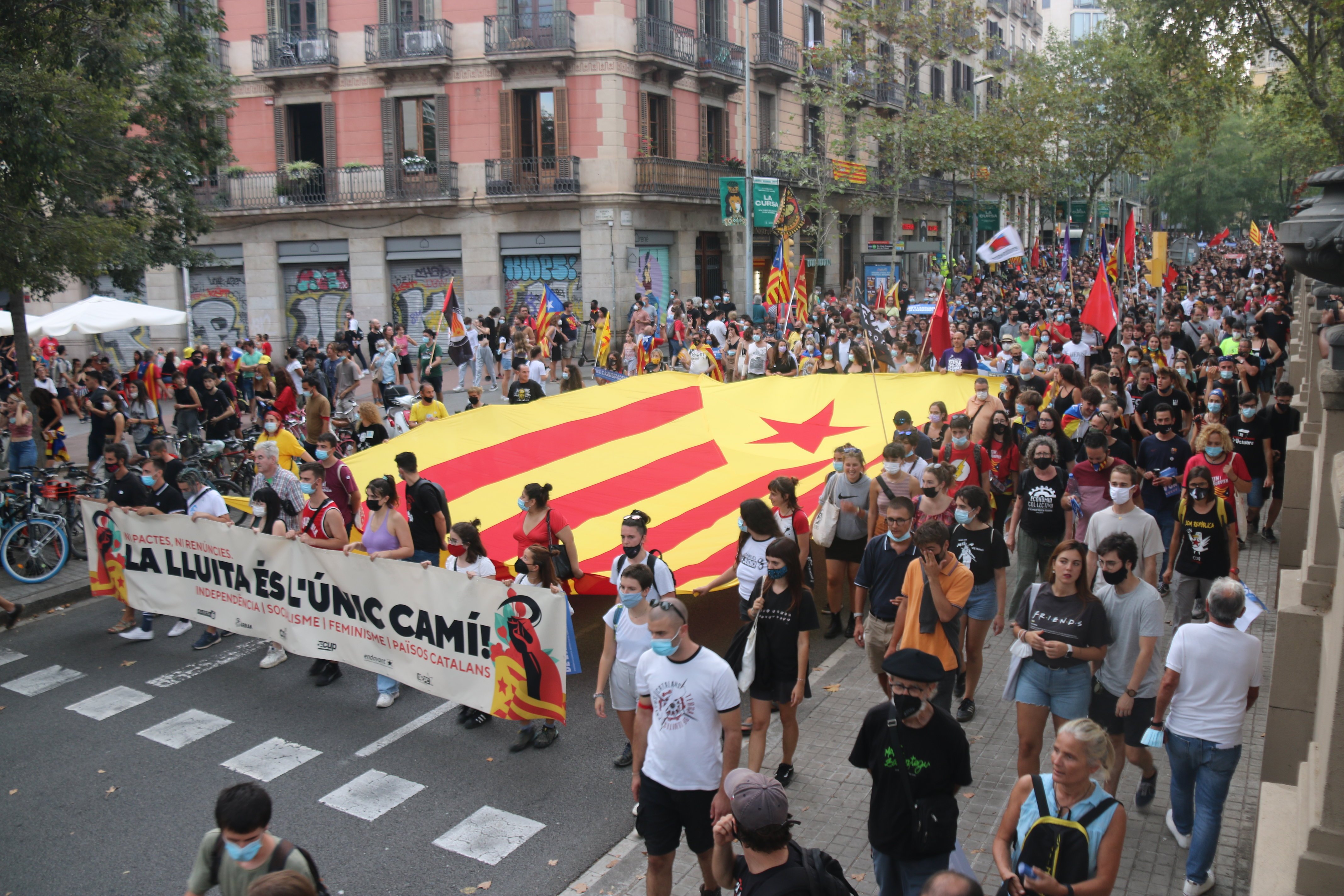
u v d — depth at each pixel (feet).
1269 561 34.45
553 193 97.76
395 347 84.53
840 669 28.35
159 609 31.99
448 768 23.84
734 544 31.40
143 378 67.56
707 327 87.45
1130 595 18.89
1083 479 27.86
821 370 62.95
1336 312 31.71
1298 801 14.24
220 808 13.65
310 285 106.52
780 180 118.83
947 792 14.70
